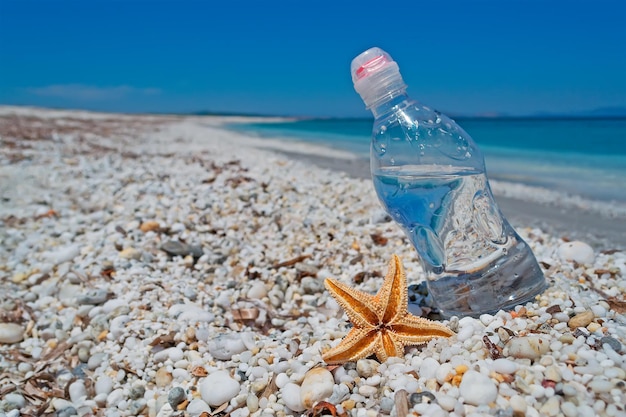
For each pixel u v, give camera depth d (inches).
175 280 17.2
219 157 51.2
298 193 29.4
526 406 8.3
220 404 10.7
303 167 45.6
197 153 55.6
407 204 12.1
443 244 12.0
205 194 28.5
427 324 10.7
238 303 15.8
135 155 49.9
